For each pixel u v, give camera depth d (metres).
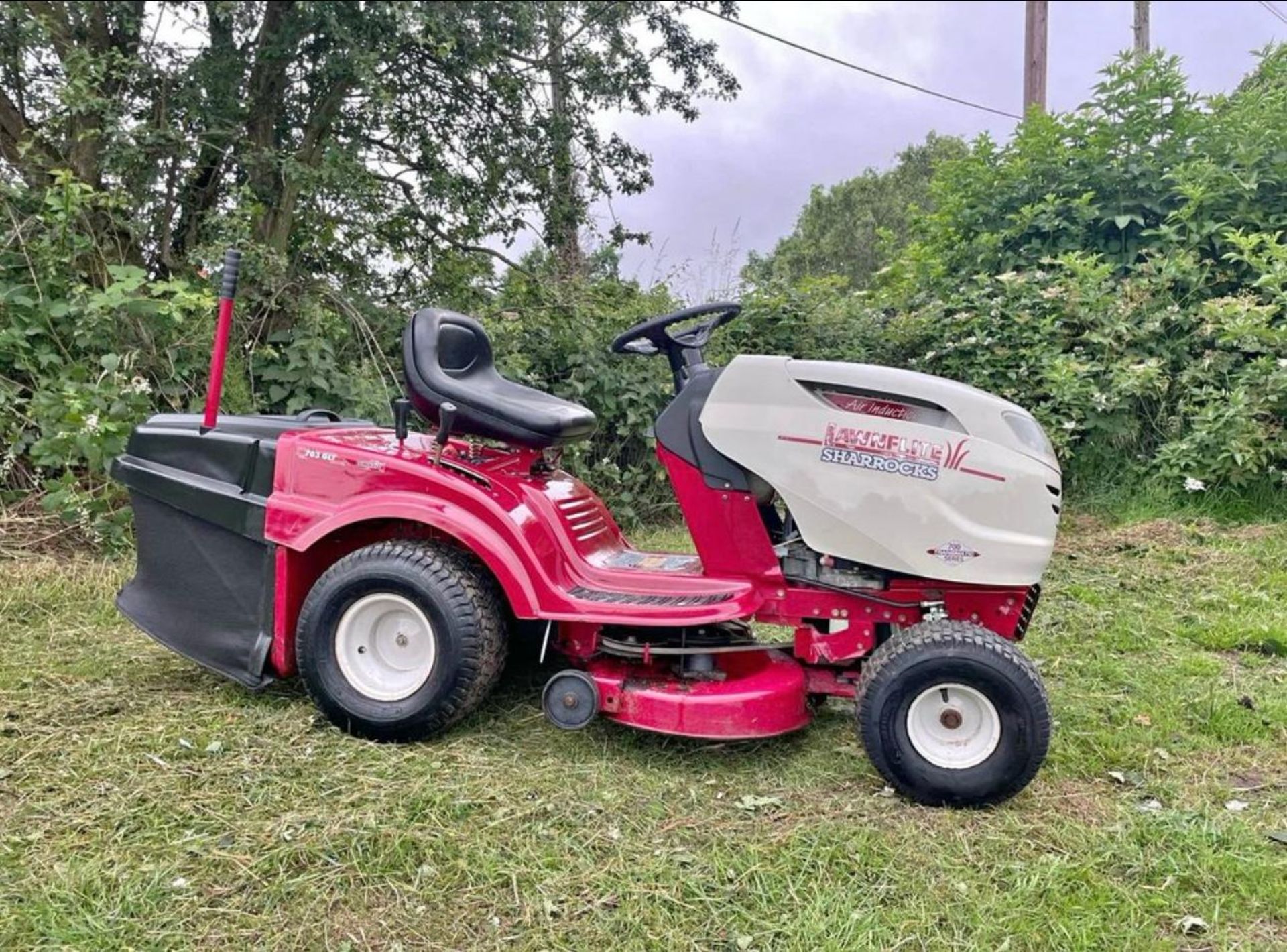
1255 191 6.67
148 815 2.30
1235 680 3.55
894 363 7.15
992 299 7.03
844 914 2.03
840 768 2.76
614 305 6.96
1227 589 4.57
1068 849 2.32
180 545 3.09
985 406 2.66
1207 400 6.07
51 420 4.68
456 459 3.02
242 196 5.75
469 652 2.76
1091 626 4.14
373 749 2.75
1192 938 2.02
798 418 2.71
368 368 5.80
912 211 9.12
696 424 2.85
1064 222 7.19
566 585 2.88
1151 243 7.07
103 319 4.92
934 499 2.62
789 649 2.95
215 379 3.13
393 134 7.20
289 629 2.99
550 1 7.14
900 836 2.36
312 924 1.95
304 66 6.42
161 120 5.96
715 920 2.00
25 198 5.08
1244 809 2.57
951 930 2.00
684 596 2.82
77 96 5.36
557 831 2.32
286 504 2.95
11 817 2.27
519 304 6.96
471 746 2.81
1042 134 7.62
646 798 2.53
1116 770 2.79
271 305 5.65
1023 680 2.46
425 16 6.07
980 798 2.49
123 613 3.12
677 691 2.76
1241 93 7.60
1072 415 6.25
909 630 2.64
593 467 6.33
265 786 2.48
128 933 1.89
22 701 2.96
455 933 1.94
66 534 4.65
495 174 7.52
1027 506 2.61
